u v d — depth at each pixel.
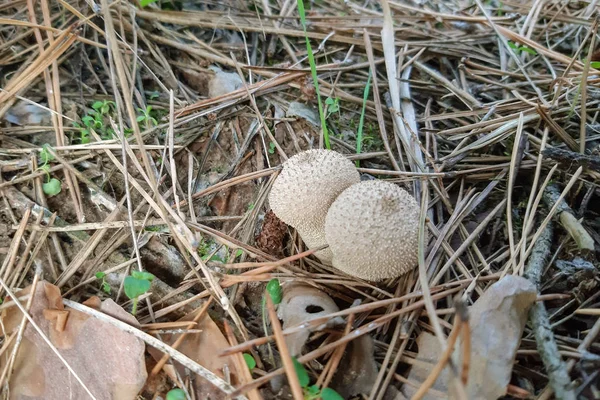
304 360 0.12
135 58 0.19
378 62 0.21
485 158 0.18
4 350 0.13
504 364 0.11
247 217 0.17
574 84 0.19
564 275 0.14
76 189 0.16
